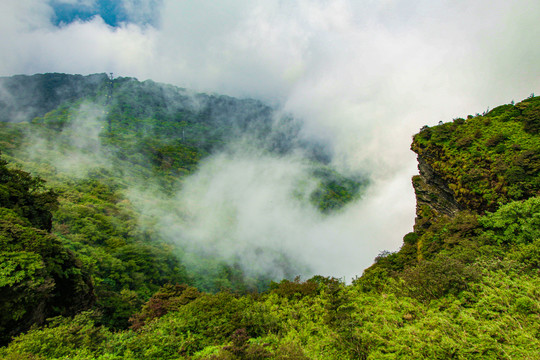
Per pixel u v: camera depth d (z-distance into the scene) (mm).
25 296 16703
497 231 20453
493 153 30859
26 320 16969
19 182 27750
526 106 34312
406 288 16047
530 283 12055
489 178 29344
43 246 20828
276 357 10984
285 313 17438
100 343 14812
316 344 13258
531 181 25359
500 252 17422
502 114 35812
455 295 13406
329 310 15680
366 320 13656
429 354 9492
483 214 28188
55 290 21656
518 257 15508
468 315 11312
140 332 16422
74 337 14508
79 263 26672
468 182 30891
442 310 12922
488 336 9438
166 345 14023
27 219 24078
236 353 11023
